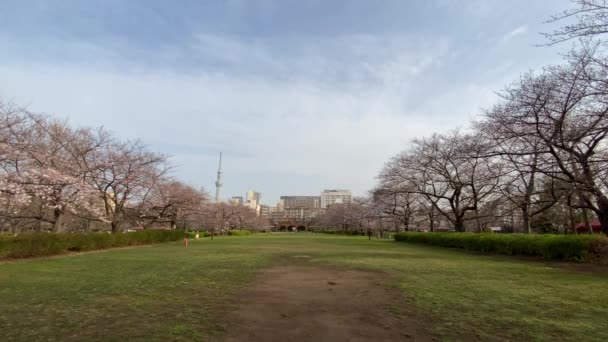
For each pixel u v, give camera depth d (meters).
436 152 25.95
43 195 16.50
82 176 20.42
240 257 14.74
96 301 6.03
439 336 4.21
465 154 18.44
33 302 5.94
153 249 20.33
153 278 8.69
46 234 15.18
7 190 14.42
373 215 42.47
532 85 12.88
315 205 155.50
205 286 7.57
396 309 5.54
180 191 33.62
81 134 21.55
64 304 5.80
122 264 11.91
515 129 13.30
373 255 16.06
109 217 23.95
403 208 40.03
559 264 12.29
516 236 16.41
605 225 13.41
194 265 11.63
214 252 17.72
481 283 8.06
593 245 12.38
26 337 4.12
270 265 11.72
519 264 12.31
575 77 10.91
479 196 24.56
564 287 7.54
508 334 4.28
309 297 6.48
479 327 4.57
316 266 11.48
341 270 10.47
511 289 7.27
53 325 4.60
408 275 9.41
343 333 4.32
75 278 8.65
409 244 27.72
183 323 4.70
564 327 4.57
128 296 6.47
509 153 13.05
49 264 11.86
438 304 5.88
